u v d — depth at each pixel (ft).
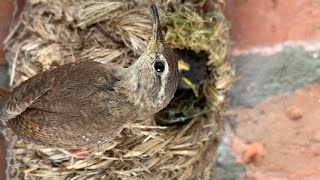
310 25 0.64
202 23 0.66
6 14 0.67
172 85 0.65
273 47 0.65
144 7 0.67
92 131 0.65
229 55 0.66
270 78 0.65
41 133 0.64
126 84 0.66
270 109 0.66
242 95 0.66
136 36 0.67
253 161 0.67
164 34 0.66
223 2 0.65
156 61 0.64
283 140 0.65
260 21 0.65
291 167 0.65
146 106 0.66
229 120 0.67
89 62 0.66
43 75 0.64
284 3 0.64
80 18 0.67
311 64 0.64
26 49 0.67
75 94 0.64
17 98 0.61
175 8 0.67
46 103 0.64
